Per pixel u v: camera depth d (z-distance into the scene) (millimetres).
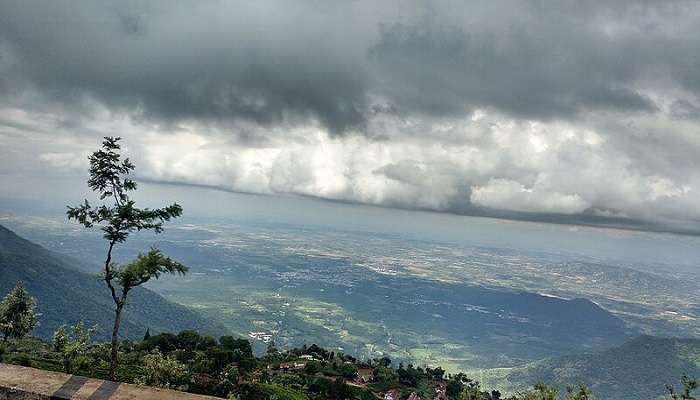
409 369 145000
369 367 146625
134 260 20938
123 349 88250
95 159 18141
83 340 48750
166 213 20141
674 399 45188
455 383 126812
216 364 85062
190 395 5098
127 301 21109
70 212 18688
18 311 63188
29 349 74812
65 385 5109
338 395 96812
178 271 20922
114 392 5016
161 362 51812
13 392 4957
